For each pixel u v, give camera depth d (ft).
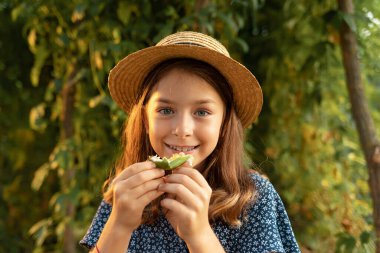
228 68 6.31
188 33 6.65
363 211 11.02
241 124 6.91
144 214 6.56
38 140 14.19
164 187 5.57
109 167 11.10
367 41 11.69
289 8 11.22
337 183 11.25
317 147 11.38
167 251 6.45
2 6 12.78
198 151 6.09
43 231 11.10
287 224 6.63
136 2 9.87
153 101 6.15
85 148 11.20
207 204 5.60
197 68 6.11
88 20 10.09
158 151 6.14
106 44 9.73
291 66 11.33
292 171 11.32
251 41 11.71
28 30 13.16
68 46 10.68
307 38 11.22
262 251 6.16
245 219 6.34
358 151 12.08
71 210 11.10
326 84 11.35
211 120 6.08
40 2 10.61
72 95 11.24
